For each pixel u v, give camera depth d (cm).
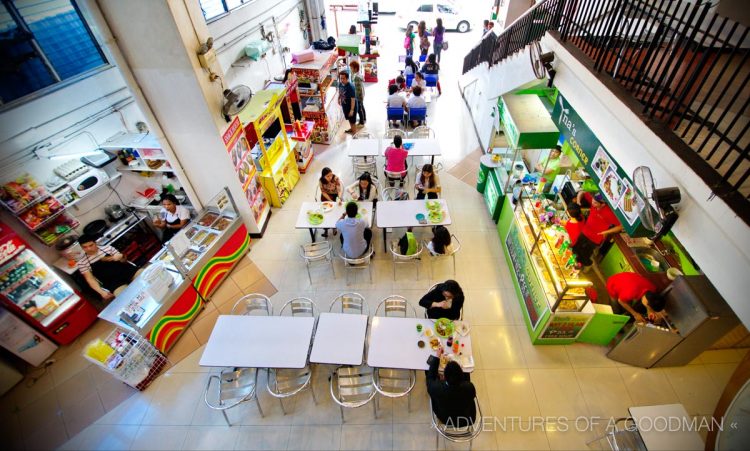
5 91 434
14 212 441
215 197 568
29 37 446
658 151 311
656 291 446
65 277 522
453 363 351
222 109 535
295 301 488
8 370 477
